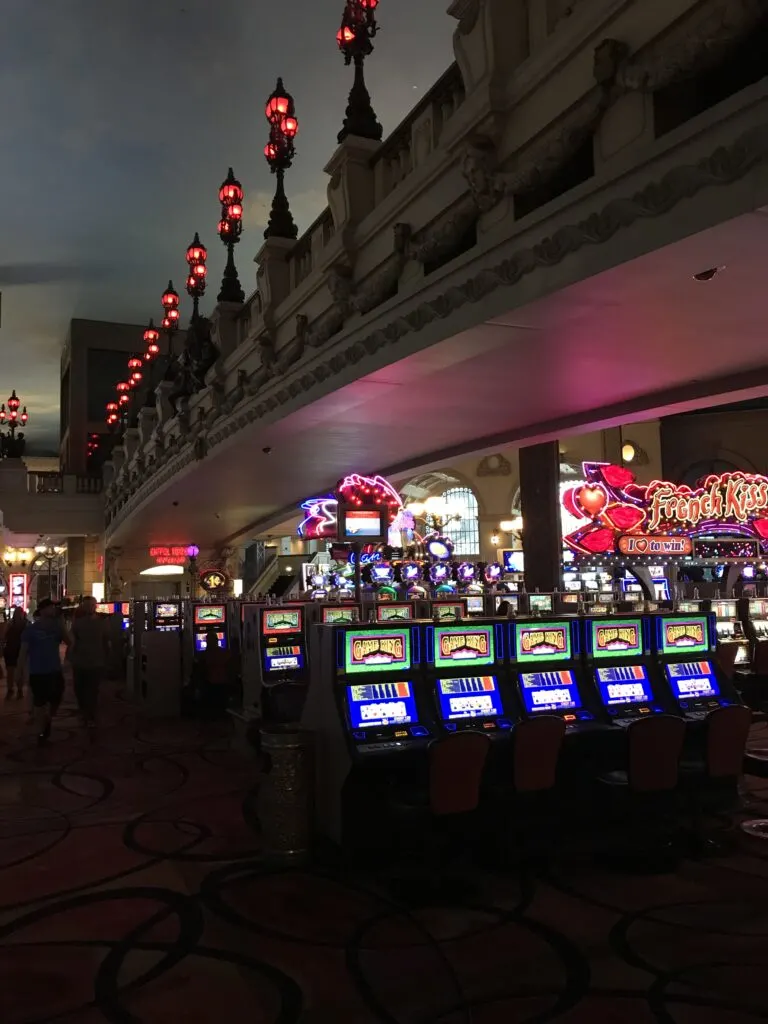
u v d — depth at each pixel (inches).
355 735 196.2
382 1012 127.4
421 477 1293.1
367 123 339.6
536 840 199.2
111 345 1887.3
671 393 386.3
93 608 374.9
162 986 136.4
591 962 143.9
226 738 371.2
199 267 617.6
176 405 702.5
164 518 1006.4
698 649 250.8
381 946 151.3
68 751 340.5
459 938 154.6
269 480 711.1
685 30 175.9
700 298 241.4
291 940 154.2
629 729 195.6
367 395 376.2
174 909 170.1
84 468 1840.6
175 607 604.4
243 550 1573.6
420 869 191.8
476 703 215.3
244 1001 131.3
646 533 490.9
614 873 189.6
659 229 191.8
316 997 132.3
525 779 194.1
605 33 197.6
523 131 228.8
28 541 1673.2
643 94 187.2
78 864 198.7
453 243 268.1
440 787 179.5
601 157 201.6
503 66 233.1
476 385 366.9
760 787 263.4
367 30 342.3
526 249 230.5
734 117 163.6
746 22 157.9
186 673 467.2
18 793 268.4
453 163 260.7
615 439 1190.3
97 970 142.4
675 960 144.4
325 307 369.4
